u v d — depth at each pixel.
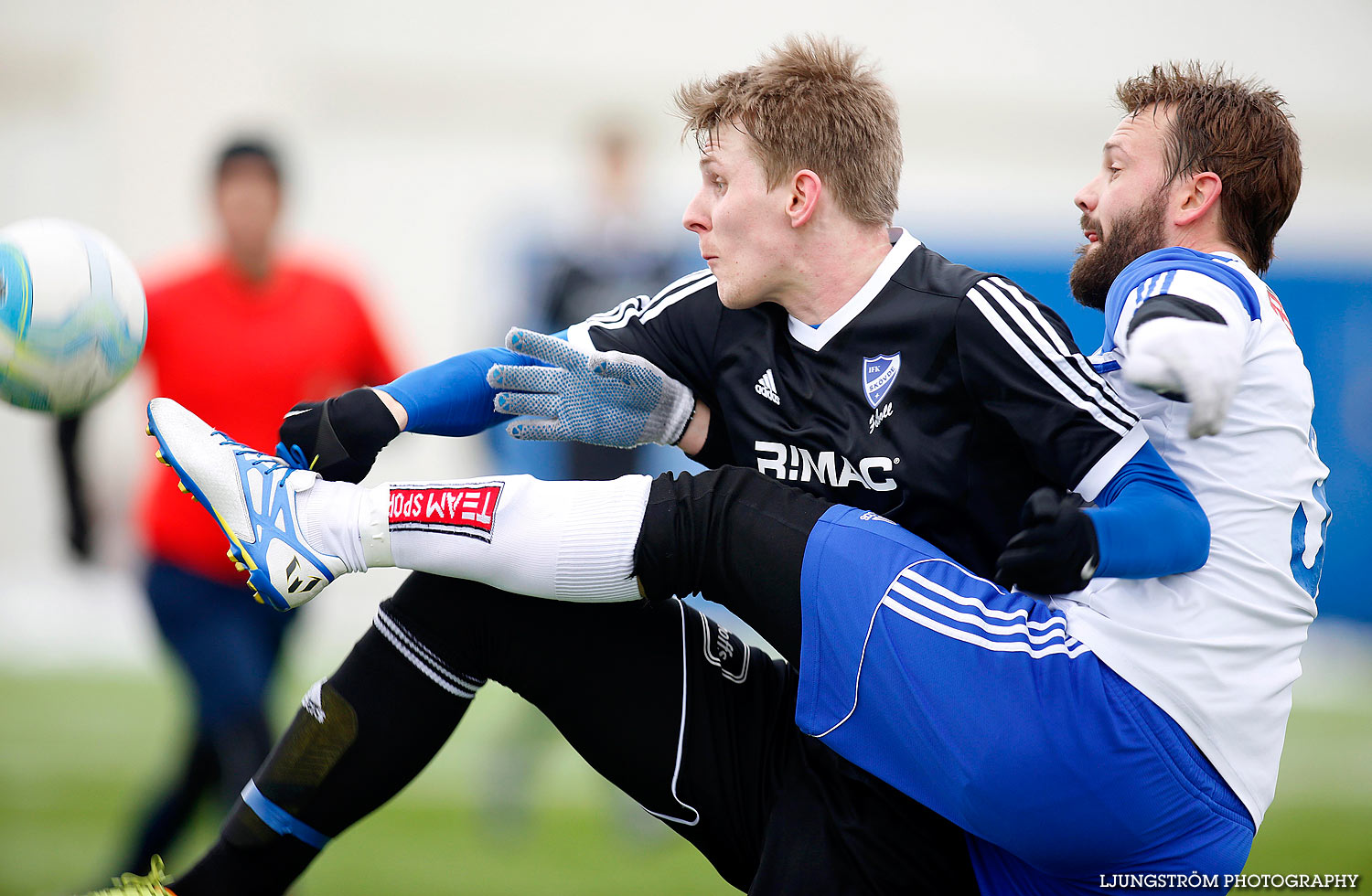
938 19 39.03
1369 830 16.61
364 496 7.69
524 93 37.53
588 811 17.48
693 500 7.52
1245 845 7.12
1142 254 8.29
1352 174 38.25
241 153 13.98
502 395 8.23
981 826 6.92
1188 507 6.87
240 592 13.06
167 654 13.09
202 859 8.11
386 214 36.47
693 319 8.58
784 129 7.77
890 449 7.65
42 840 15.07
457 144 36.91
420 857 15.02
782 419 8.12
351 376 14.87
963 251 35.81
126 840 12.94
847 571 7.14
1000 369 7.26
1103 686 6.83
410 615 7.95
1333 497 30.38
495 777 16.44
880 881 7.52
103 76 36.59
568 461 18.95
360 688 7.93
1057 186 38.84
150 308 13.97
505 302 34.91
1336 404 30.42
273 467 7.75
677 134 37.91
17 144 36.62
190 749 12.90
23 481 33.41
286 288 14.36
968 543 7.82
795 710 7.70
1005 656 6.83
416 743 7.97
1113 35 39.41
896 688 6.96
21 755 19.12
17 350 7.59
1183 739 6.89
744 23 38.84
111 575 32.06
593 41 37.97
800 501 7.52
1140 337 6.44
